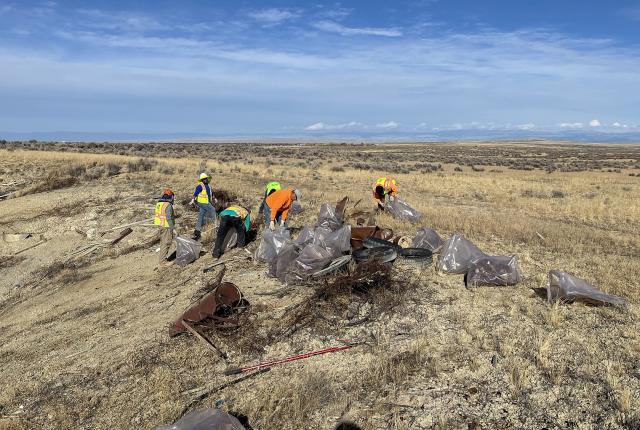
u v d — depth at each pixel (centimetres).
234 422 433
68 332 789
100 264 1187
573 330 596
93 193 1791
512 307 661
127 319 787
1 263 1304
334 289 696
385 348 579
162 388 557
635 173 4434
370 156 6969
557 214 1670
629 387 476
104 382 596
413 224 1179
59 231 1466
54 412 554
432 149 11956
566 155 8812
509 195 2238
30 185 2050
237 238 1042
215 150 6800
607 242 1084
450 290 725
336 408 483
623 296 704
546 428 432
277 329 648
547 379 499
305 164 4281
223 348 623
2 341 827
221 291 687
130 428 504
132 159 2703
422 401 479
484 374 515
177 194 1694
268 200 985
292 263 782
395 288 711
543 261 888
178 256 1009
